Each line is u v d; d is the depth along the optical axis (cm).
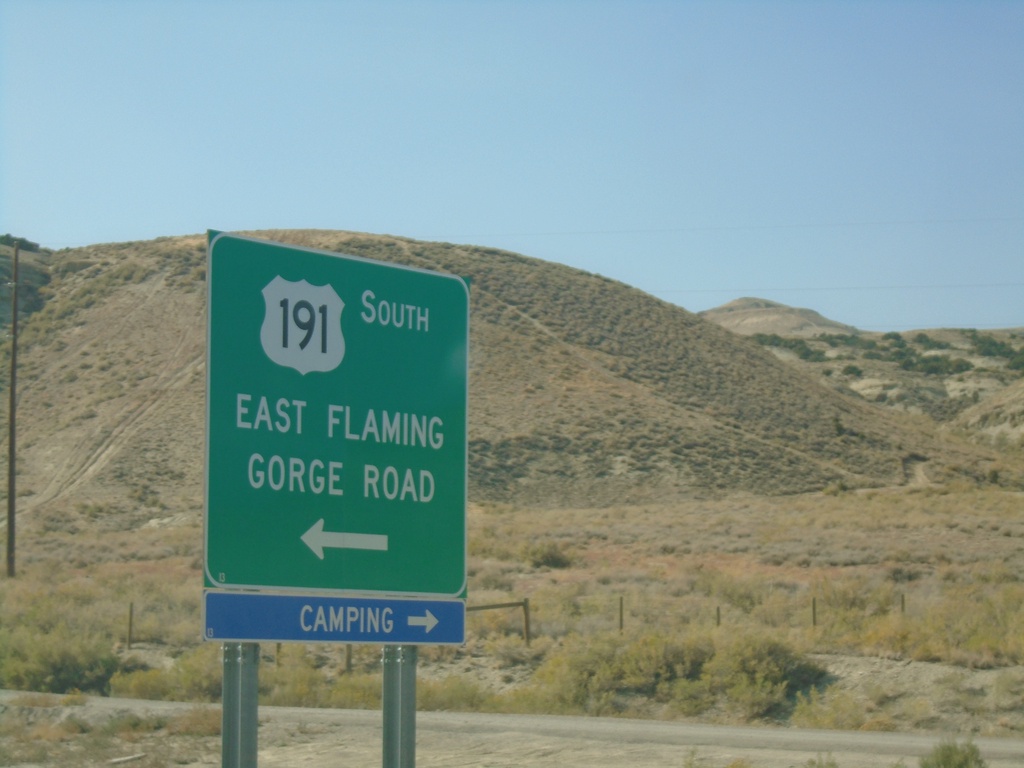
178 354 11994
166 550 7119
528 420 11362
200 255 14475
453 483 1065
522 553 6525
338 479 990
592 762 2111
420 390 1052
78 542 7812
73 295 13662
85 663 3597
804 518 8438
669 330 14538
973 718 2827
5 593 5106
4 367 12231
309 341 984
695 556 6712
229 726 895
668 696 3172
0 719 2703
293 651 3772
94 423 10781
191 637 4156
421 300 1062
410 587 1024
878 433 13162
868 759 2069
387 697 1012
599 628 4147
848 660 3309
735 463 11156
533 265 15688
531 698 3222
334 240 15388
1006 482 12306
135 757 2192
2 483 9838
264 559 934
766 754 2164
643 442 11200
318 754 2252
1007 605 4081
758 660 3203
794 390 13862
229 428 928
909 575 5684
